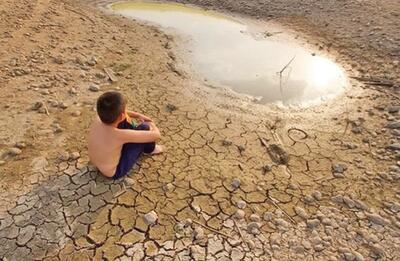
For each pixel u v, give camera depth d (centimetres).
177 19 858
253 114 510
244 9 927
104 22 782
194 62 652
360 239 328
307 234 330
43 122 443
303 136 467
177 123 472
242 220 339
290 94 565
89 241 311
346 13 852
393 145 445
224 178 386
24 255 297
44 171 374
